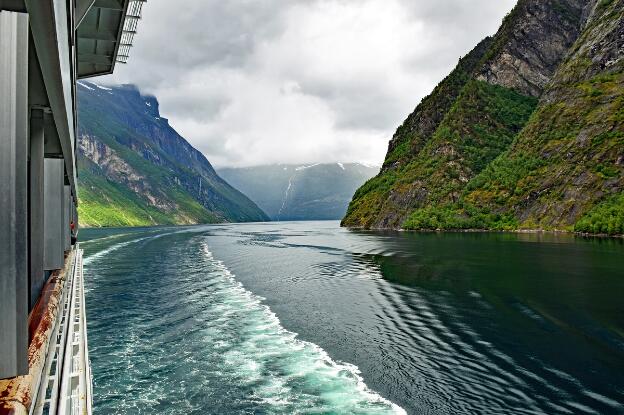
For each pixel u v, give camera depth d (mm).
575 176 113625
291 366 17500
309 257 59469
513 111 187125
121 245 83750
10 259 3162
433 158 174375
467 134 179000
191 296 31812
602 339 20828
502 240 85375
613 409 13836
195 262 54344
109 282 38250
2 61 3121
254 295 32156
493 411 13734
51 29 4180
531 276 38812
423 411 13711
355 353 19062
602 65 139750
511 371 16953
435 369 17203
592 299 29172
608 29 145000
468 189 146625
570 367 17359
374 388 15359
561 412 13664
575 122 131875
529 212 119938
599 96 130125
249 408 13867
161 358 18469
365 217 177125
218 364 17719
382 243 83562
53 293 7062
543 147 135625
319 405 14094
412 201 159625
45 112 6891
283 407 13938
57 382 4891
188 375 16578
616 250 60656
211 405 14094
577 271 41406
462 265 47188
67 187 13164
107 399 14547
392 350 19453
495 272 41625
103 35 21703
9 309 3170
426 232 126062
